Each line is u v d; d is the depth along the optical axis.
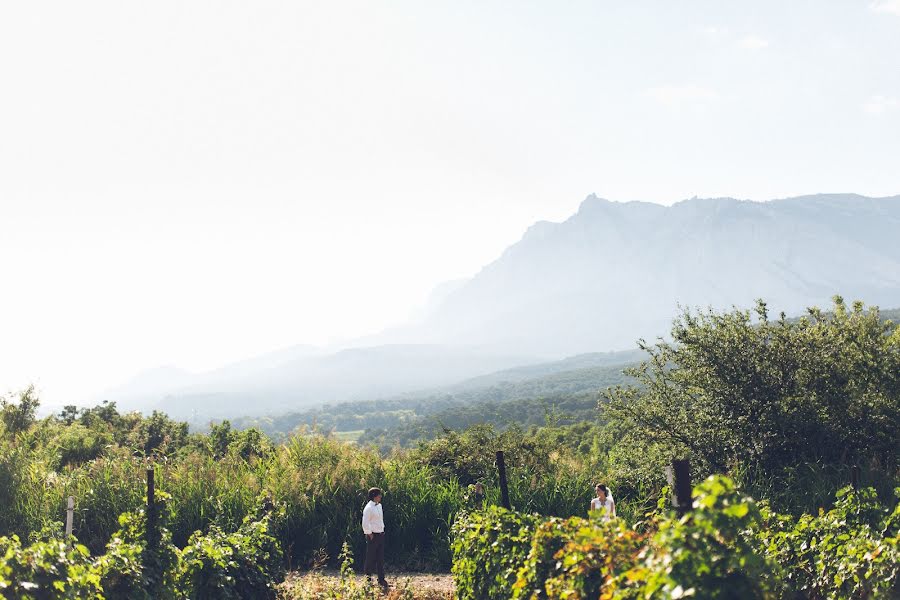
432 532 16.73
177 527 16.12
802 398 16.06
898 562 7.36
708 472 16.38
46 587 7.49
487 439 20.42
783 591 8.55
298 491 17.17
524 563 7.95
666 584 4.66
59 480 17.62
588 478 17.67
